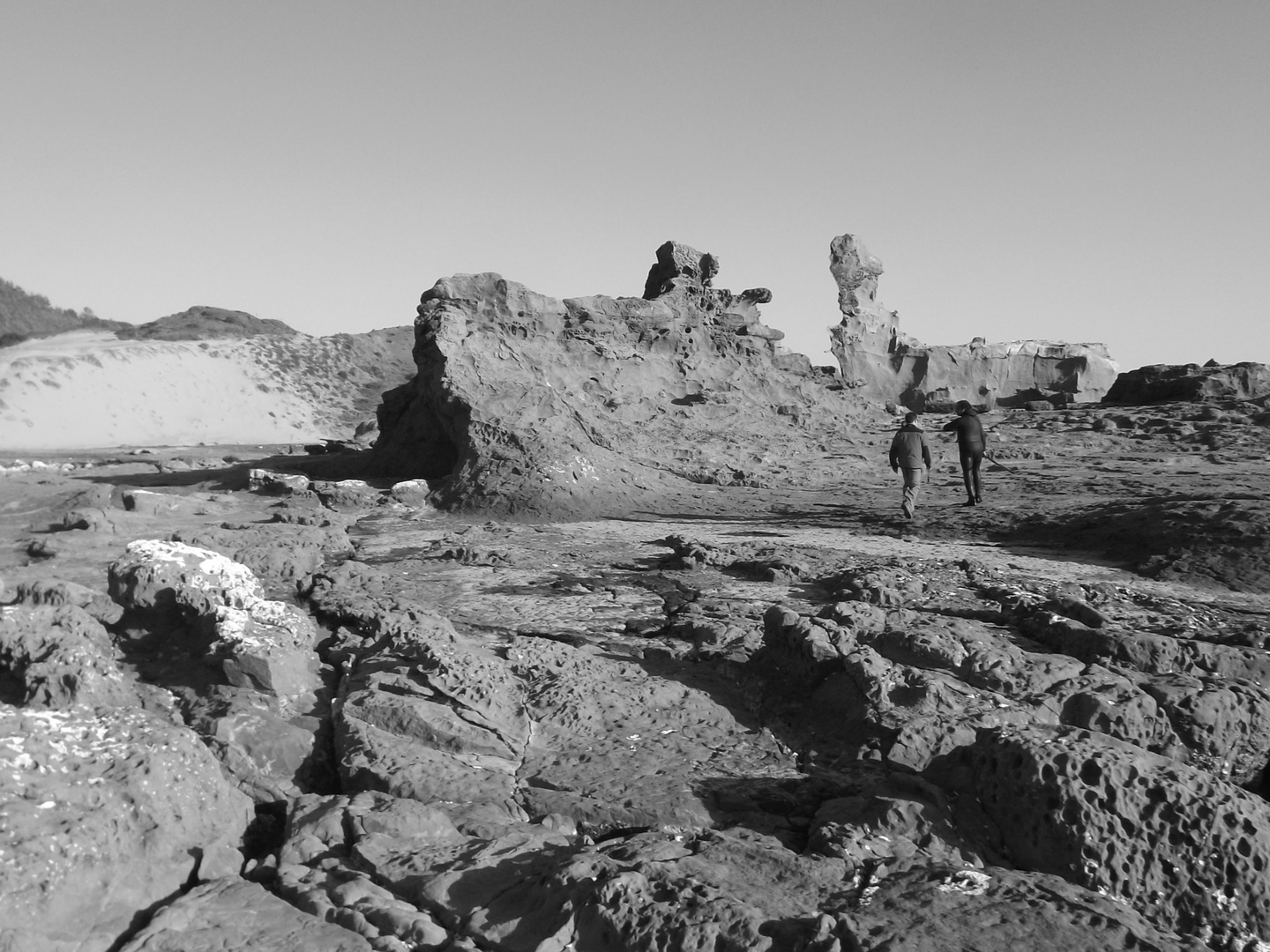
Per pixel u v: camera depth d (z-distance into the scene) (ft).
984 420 103.96
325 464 75.46
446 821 14.48
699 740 18.47
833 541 43.04
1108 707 17.40
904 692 18.39
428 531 48.57
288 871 13.10
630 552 40.70
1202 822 12.92
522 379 67.41
